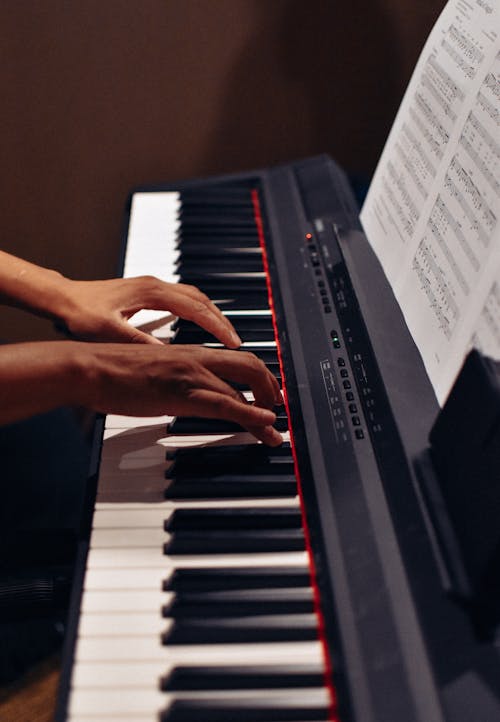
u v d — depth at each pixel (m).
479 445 0.71
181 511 0.83
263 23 1.58
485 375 0.71
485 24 0.95
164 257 1.27
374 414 0.90
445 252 0.91
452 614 0.70
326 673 0.69
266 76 1.66
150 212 1.39
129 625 0.73
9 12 1.49
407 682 0.67
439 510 0.76
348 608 0.73
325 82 1.69
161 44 1.58
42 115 1.63
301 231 1.27
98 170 1.74
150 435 0.94
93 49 1.56
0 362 0.81
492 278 0.80
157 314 1.16
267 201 1.39
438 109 1.00
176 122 1.70
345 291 1.08
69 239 1.83
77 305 1.05
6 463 1.20
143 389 0.84
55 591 1.00
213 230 1.33
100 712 0.66
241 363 0.88
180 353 0.86
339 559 0.77
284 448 0.91
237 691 0.68
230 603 0.75
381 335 0.97
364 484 0.83
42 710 1.42
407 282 0.98
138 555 0.80
